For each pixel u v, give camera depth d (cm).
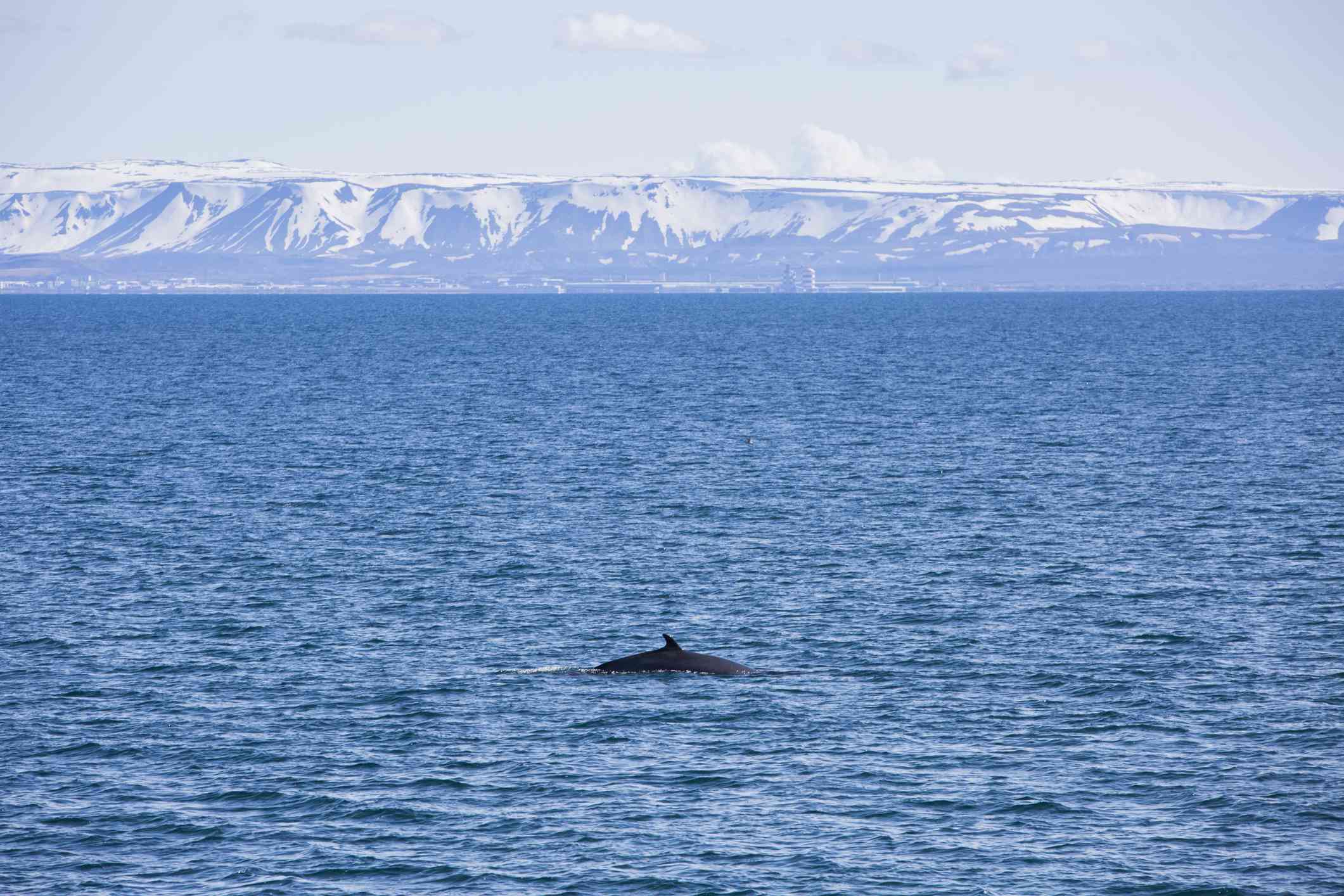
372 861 11212
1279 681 15925
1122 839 11538
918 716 14625
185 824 11931
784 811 12138
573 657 17062
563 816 12044
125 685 15888
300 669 16525
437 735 14062
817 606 19712
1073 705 15012
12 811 12206
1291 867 10988
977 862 11131
